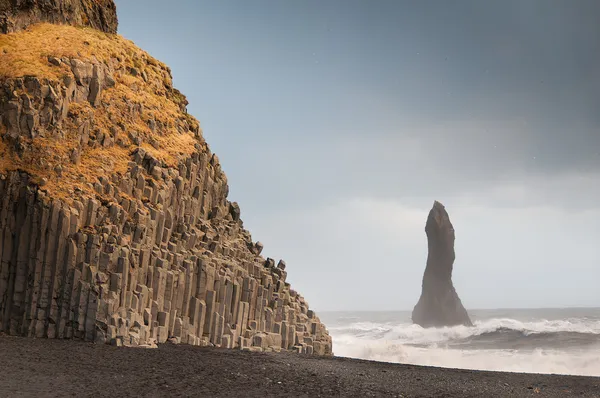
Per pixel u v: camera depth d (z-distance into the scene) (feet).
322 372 96.63
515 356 207.92
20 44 129.39
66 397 65.82
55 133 118.83
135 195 124.88
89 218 113.09
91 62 131.44
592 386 98.17
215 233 144.25
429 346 266.98
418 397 80.43
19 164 113.91
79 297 106.42
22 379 73.05
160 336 116.06
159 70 163.53
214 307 128.47
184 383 78.07
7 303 110.42
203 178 149.28
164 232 127.34
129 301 111.14
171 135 147.43
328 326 510.58
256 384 81.30
